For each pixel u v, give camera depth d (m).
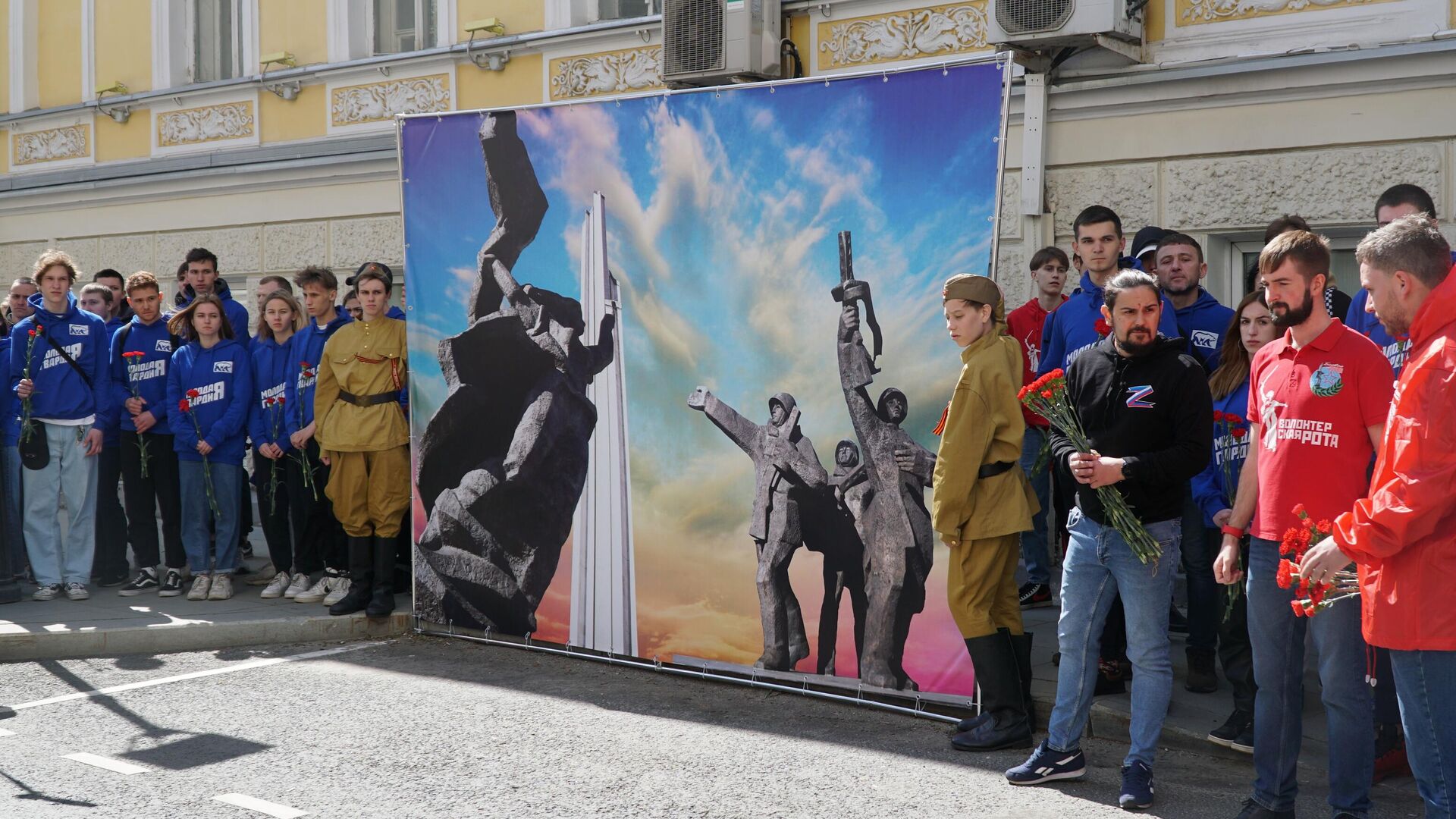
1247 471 4.33
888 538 5.62
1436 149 7.11
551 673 6.43
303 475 7.78
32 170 13.78
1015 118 8.45
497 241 6.75
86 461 7.93
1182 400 4.40
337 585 7.80
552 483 6.65
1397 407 3.48
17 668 6.63
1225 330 5.68
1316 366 3.98
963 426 4.88
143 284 8.12
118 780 4.76
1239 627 4.97
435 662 6.67
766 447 5.95
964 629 5.10
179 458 7.85
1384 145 7.26
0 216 14.00
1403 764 4.75
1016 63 8.27
